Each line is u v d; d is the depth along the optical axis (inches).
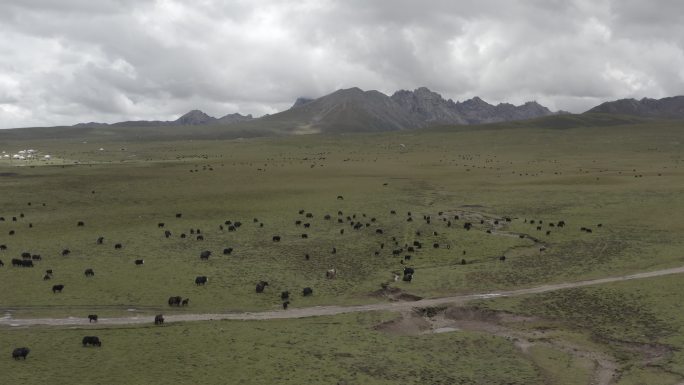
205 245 3166.8
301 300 2347.4
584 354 1833.2
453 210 4099.4
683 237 3174.2
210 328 1980.8
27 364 1656.0
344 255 2997.0
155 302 2292.1
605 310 2144.4
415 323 2116.1
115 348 1790.1
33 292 2359.7
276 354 1766.7
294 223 3688.5
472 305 2230.6
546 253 3006.9
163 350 1779.0
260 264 2829.7
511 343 1920.5
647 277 2486.5
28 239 3265.3
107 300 2294.5
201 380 1581.0
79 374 1600.6
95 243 3186.5
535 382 1635.1
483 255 3004.4
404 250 3083.2
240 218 3838.6
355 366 1700.3
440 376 1658.5
